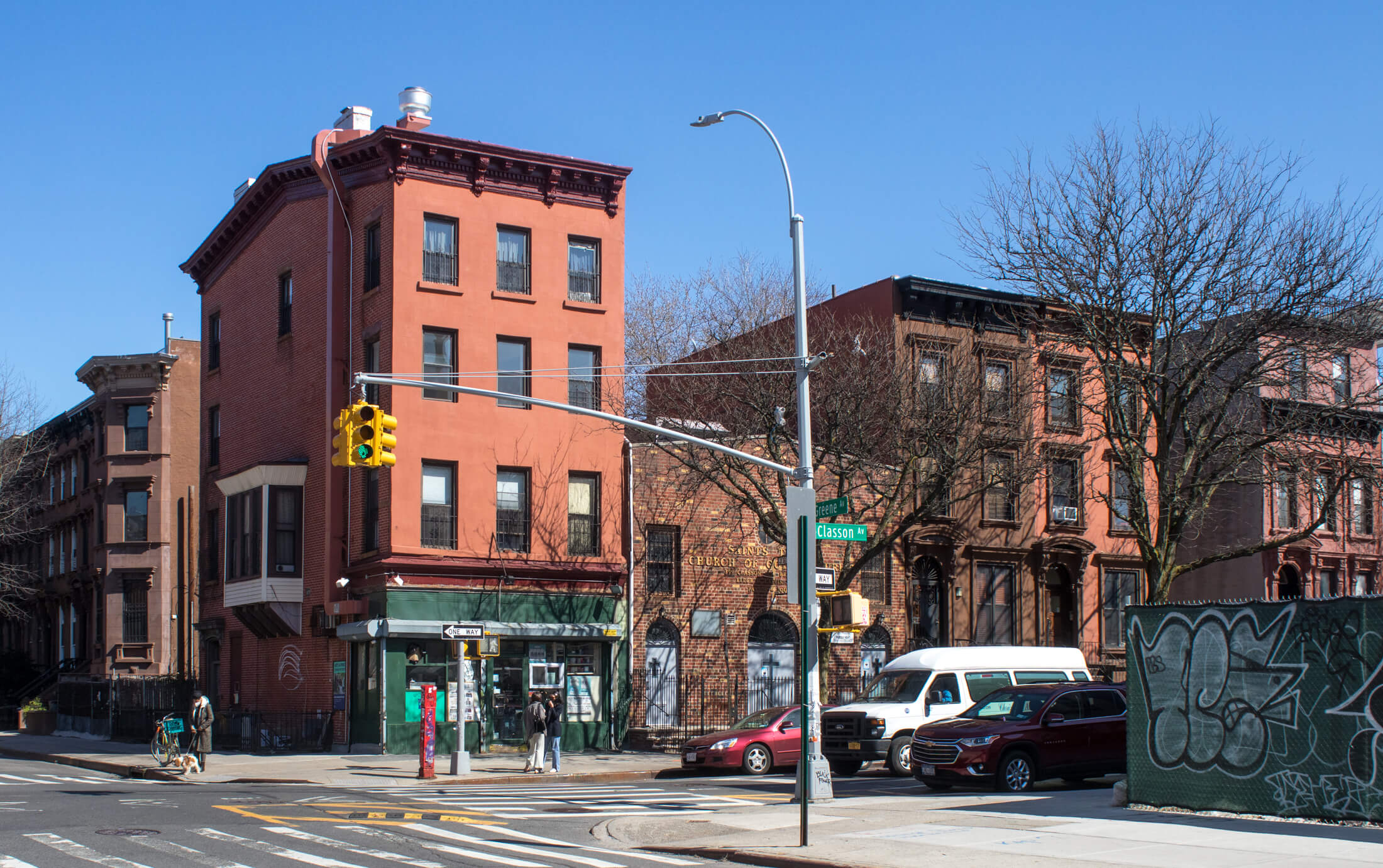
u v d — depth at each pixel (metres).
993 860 12.88
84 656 53.78
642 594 35.09
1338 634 14.57
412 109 35.53
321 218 35.88
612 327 35.34
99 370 51.88
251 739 33.47
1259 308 31.02
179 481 51.81
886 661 38.06
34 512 59.81
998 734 20.88
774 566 37.06
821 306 40.12
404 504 31.95
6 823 16.97
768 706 36.53
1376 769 14.10
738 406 34.19
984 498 39.97
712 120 22.03
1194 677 16.03
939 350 38.66
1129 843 13.62
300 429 36.31
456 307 33.25
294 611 35.41
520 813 19.00
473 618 32.56
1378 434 38.41
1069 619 41.78
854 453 32.56
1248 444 33.09
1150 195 31.69
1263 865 11.98
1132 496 33.25
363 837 15.91
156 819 17.59
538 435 34.00
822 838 15.09
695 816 17.92
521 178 34.53
